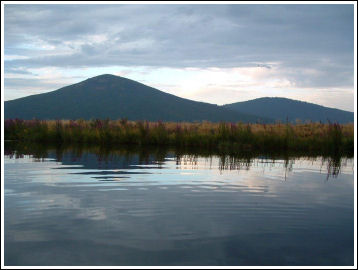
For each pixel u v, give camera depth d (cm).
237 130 2275
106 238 571
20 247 534
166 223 644
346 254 527
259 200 809
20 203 756
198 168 1270
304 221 670
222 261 497
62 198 802
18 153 1672
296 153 1889
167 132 2475
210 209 735
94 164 1329
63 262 488
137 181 1006
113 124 2738
